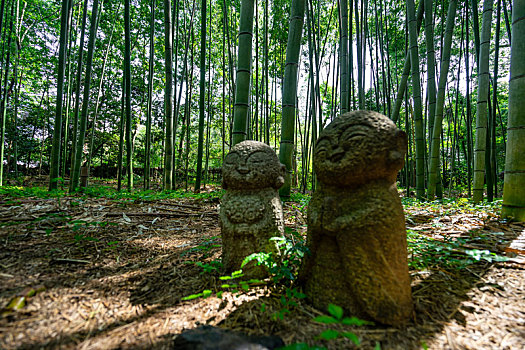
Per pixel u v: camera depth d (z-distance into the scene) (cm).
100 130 1578
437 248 257
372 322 169
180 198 620
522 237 296
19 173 1366
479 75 523
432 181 617
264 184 256
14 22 885
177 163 1332
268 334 168
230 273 250
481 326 170
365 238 183
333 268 198
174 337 167
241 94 426
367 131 191
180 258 291
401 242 187
